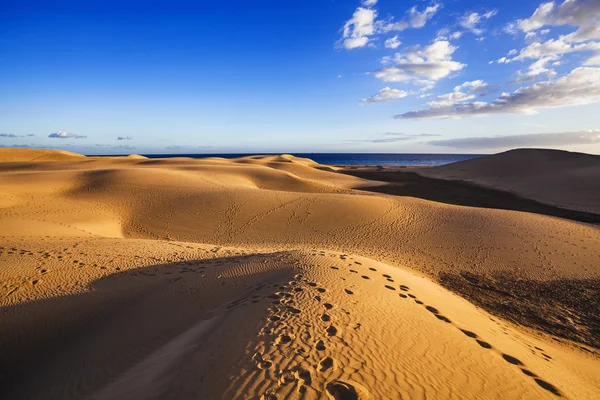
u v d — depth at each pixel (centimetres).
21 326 627
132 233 1797
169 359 485
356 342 497
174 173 3350
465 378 448
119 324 657
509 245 1553
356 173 6662
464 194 3878
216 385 391
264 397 364
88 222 1791
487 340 621
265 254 1116
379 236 1734
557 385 500
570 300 1034
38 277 855
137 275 928
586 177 3669
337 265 903
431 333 577
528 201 3281
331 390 379
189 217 2033
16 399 475
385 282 833
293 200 2345
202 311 694
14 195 2122
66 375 512
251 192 2538
